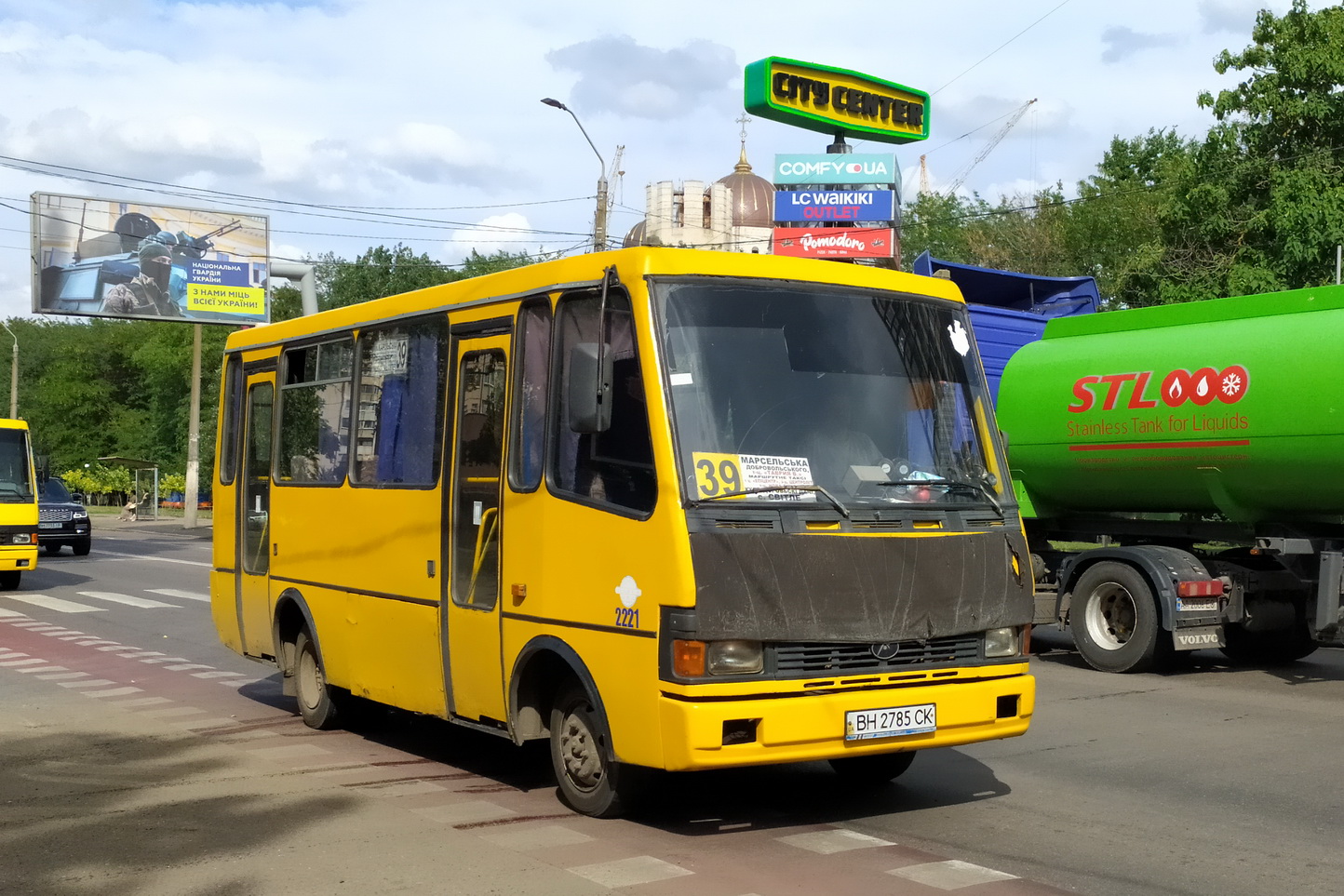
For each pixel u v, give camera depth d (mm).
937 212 54906
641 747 5883
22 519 21688
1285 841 6266
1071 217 43938
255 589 10070
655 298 6121
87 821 6609
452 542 7402
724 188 70500
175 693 11312
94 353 92312
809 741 5836
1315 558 11820
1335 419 10672
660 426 5914
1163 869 5773
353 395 8727
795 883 5477
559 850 5961
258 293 41344
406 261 54000
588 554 6234
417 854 5914
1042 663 12836
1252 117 27938
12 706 10586
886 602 6074
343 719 9289
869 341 6605
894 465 6418
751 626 5766
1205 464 11773
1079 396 12641
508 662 6816
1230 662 13008
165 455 80500
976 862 5879
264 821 6570
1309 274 25875
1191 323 12141
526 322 6961
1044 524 13938
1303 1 27250
